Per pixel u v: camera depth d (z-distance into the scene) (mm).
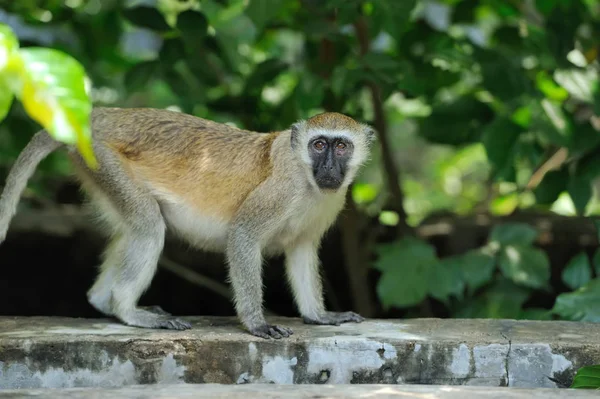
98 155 10422
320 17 14172
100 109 11008
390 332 10000
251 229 10250
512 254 13188
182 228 10914
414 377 9414
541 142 14375
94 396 7816
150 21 13484
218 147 10727
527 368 9375
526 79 13266
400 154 26594
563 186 13633
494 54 13508
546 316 12586
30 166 10547
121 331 9906
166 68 13539
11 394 7848
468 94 15195
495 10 15531
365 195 17750
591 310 11523
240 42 16953
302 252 11094
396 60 13250
